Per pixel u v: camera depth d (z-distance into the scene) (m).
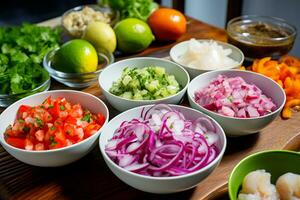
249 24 1.40
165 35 1.40
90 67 1.17
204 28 1.55
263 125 0.90
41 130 0.84
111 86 1.12
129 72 1.07
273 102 1.01
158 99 0.97
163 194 0.80
